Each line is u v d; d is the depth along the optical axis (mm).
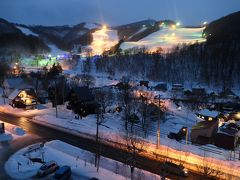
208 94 97812
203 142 54188
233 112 74875
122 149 48781
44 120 64375
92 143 51562
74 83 96125
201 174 40906
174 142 53344
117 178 37938
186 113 75312
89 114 69438
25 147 48875
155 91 97688
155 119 65312
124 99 73688
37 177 38406
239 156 46625
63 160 43594
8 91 85125
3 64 132625
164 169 37375
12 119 65062
